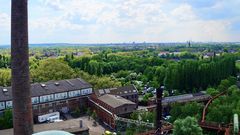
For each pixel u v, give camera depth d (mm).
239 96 75688
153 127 60250
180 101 85562
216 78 119188
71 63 149625
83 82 91938
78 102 88688
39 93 81188
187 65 114312
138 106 91562
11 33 20875
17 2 20516
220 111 62719
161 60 171125
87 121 77750
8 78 110312
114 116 71688
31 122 21625
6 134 57844
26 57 21094
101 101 81125
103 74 144250
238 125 53906
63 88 86500
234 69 131375
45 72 108688
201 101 90000
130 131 60625
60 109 85188
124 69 157500
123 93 91188
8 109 71125
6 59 169125
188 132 45000
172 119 67625
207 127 55781
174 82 112375
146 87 120375
